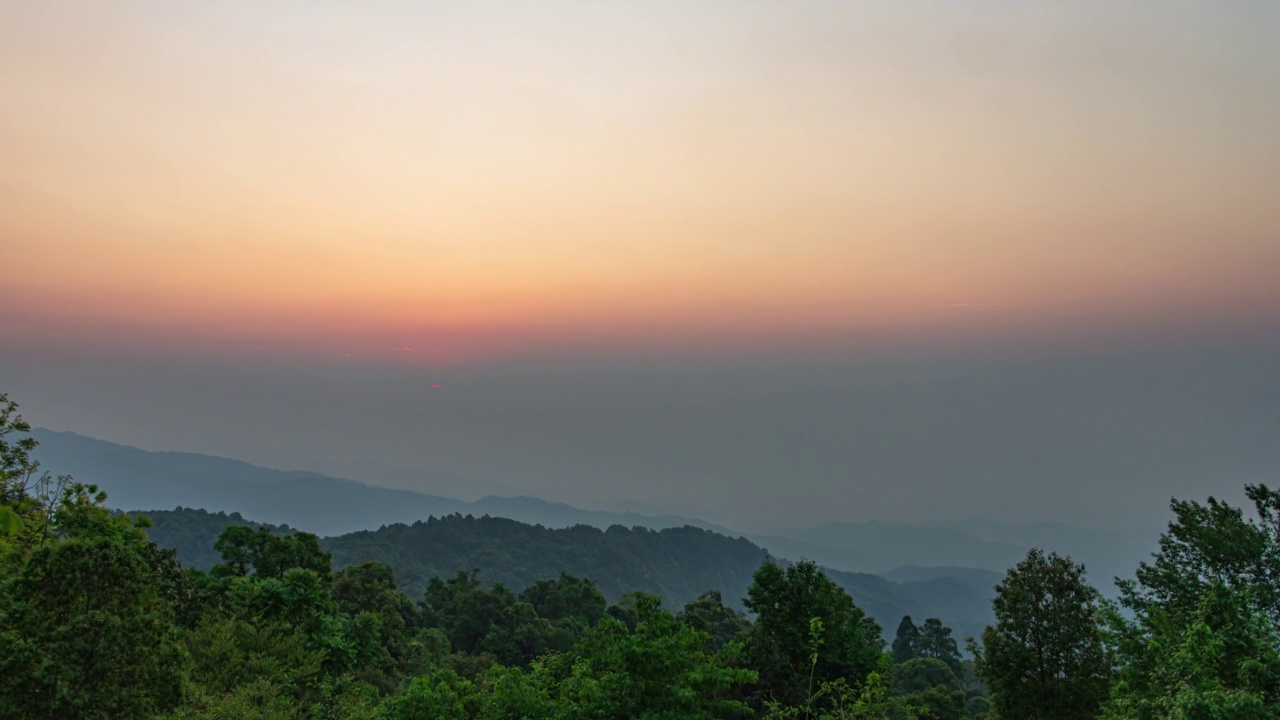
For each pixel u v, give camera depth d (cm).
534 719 1379
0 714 1251
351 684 2500
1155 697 1402
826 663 2642
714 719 1403
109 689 1335
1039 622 2698
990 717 3008
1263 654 1343
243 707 1834
